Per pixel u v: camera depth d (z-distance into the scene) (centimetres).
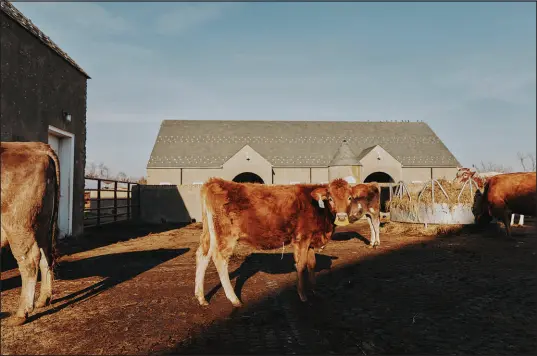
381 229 1503
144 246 1149
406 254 954
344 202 589
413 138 3834
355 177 2875
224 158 3362
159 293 608
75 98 1256
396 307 532
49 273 534
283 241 588
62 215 1209
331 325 463
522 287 630
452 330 446
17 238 462
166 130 3712
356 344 407
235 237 563
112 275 741
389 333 438
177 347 398
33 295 473
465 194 1366
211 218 560
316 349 394
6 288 624
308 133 3834
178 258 934
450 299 568
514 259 870
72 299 571
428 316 494
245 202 561
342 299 571
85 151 1342
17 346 396
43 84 1046
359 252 998
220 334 434
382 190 2239
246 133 3766
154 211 2153
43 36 1084
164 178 3234
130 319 483
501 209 1190
